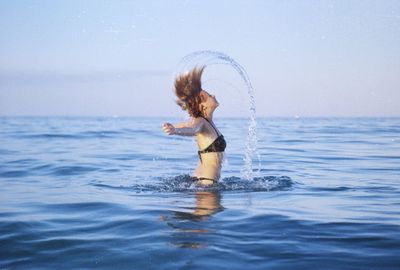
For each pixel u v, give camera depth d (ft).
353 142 50.24
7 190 21.15
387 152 39.19
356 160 33.30
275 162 31.76
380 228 13.92
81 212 16.35
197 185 20.83
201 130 20.58
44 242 12.97
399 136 60.64
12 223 14.80
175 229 13.83
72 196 19.42
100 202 17.97
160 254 11.80
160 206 16.97
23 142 50.98
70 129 87.35
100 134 67.67
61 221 15.14
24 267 11.32
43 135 64.64
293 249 12.05
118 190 20.77
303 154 37.22
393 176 25.32
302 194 19.53
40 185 22.56
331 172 26.91
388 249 12.02
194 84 20.45
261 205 17.11
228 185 21.24
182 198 18.56
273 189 20.67
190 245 12.40
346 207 16.89
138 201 18.04
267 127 97.04
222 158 21.18
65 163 31.19
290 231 13.60
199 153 21.09
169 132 18.79
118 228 14.14
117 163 31.32
